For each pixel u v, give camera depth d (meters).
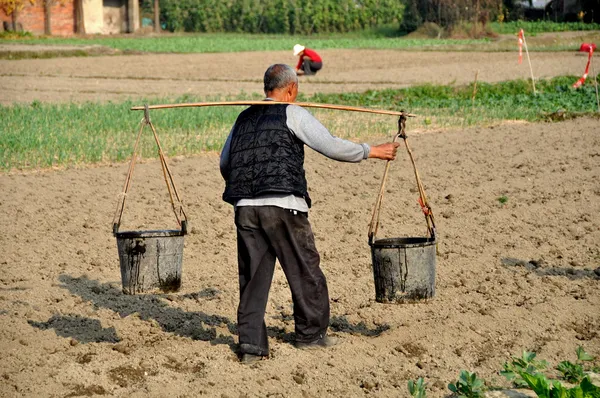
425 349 8.79
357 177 17.77
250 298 8.25
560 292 10.61
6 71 46.66
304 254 8.23
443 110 30.09
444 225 14.02
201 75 46.00
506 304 10.16
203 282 11.09
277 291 10.73
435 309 9.98
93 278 11.20
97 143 20.88
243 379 7.94
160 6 112.06
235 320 9.66
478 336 9.15
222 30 109.56
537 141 22.03
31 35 84.38
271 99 8.21
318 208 15.17
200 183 17.12
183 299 10.37
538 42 75.56
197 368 8.23
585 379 7.13
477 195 15.98
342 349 8.68
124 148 20.92
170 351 8.62
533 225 13.95
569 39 77.25
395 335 9.11
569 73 44.03
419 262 8.24
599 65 49.25
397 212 14.84
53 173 18.05
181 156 20.48
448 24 89.62
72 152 20.38
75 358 8.37
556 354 8.73
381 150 8.22
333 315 9.83
